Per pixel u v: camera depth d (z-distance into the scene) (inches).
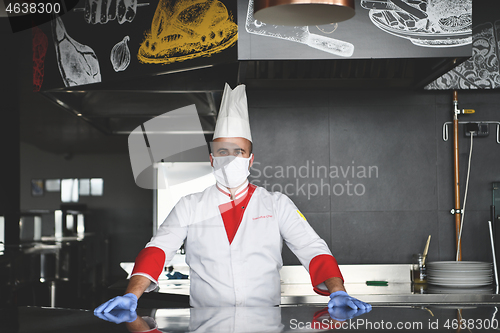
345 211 96.5
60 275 176.9
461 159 96.7
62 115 196.1
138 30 77.3
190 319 36.8
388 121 97.1
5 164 171.9
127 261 196.4
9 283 128.7
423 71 85.7
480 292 76.4
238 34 69.5
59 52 84.5
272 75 89.9
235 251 57.7
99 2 81.0
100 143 199.0
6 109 169.9
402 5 71.0
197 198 60.0
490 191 96.3
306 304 74.7
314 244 56.2
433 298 75.0
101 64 80.5
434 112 97.0
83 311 41.6
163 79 84.0
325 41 70.3
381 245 96.0
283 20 45.6
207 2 71.9
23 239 187.3
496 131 96.8
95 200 199.5
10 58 166.4
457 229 94.0
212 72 83.4
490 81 93.5
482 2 93.4
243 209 59.5
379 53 70.8
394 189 96.6
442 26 70.9
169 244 55.6
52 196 198.8
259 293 57.7
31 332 32.8
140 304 80.6
